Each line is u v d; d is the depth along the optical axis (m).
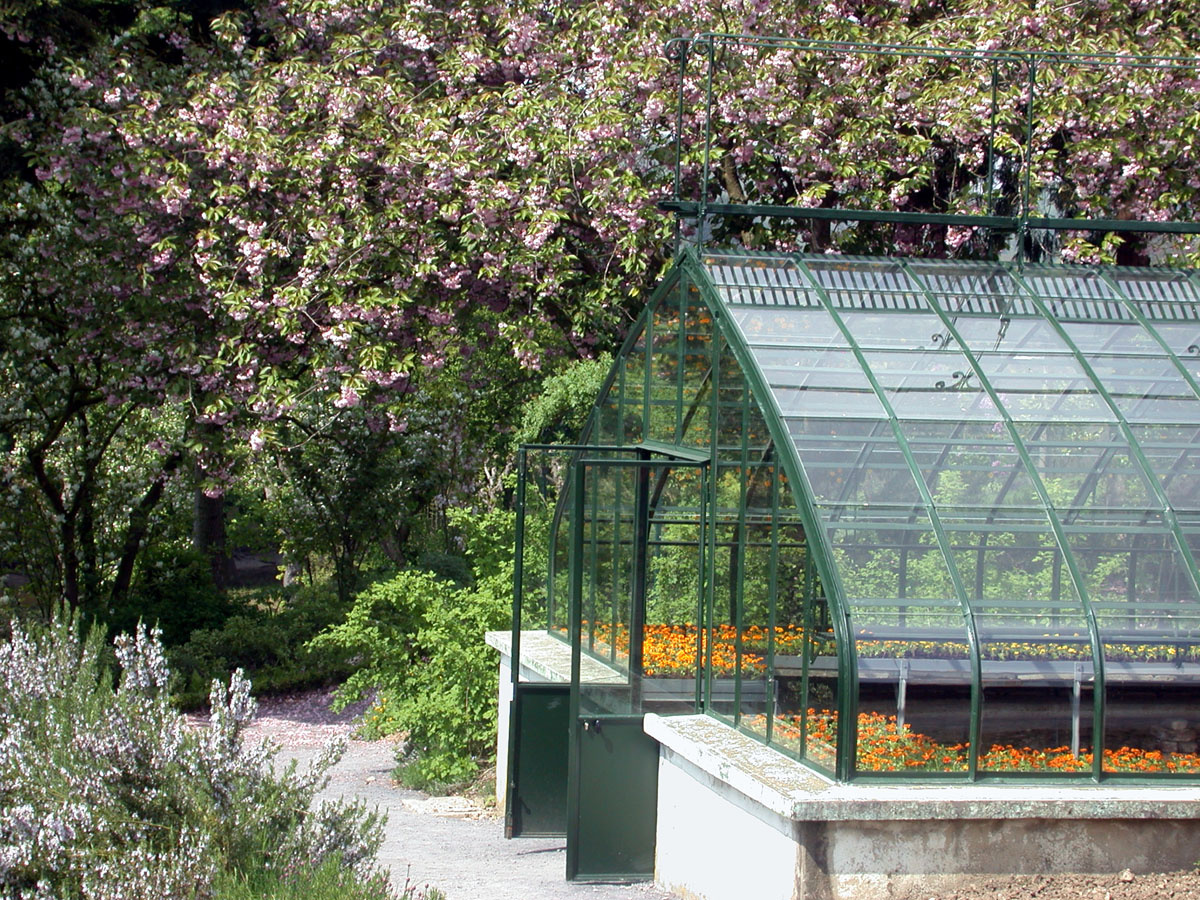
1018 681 6.34
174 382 13.88
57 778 5.66
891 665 6.28
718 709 7.96
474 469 22.86
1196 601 6.68
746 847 6.47
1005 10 12.73
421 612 12.85
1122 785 6.30
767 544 7.26
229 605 21.02
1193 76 12.82
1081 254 12.86
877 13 14.18
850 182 13.53
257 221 13.38
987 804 5.84
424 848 9.02
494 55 14.05
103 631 7.37
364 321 13.49
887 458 7.06
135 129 13.16
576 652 8.17
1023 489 7.03
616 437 10.77
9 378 17.31
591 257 14.61
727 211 9.09
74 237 15.45
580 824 8.09
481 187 13.06
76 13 14.91
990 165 9.65
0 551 18.75
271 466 22.02
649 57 13.14
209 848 5.25
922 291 8.55
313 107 13.48
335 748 6.25
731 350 7.98
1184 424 7.44
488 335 15.49
